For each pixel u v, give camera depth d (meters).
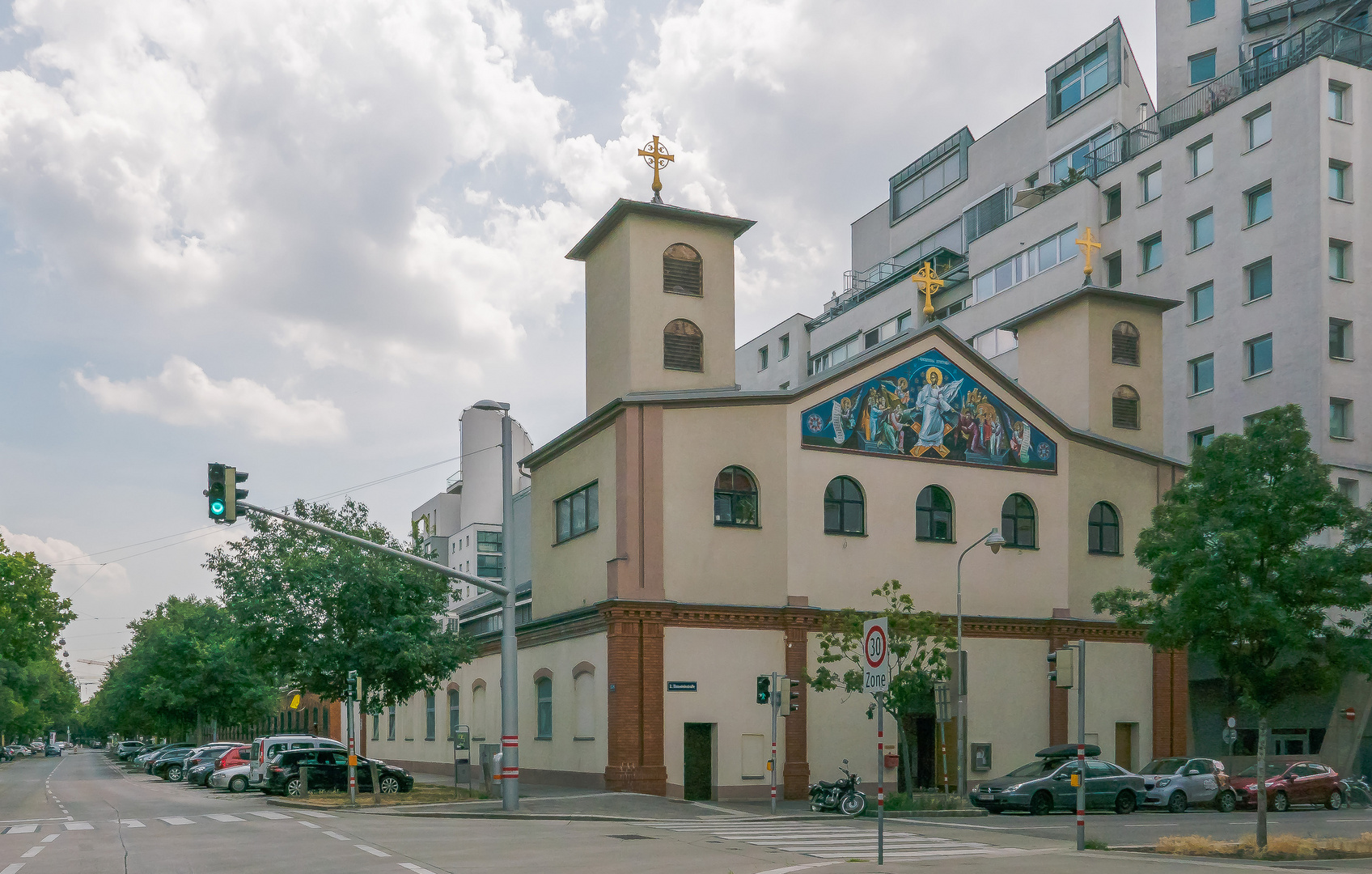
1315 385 44.75
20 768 87.38
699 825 25.17
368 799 31.95
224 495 23.50
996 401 38.69
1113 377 42.59
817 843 20.84
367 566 33.59
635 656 33.03
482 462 90.88
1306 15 53.66
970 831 24.25
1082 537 39.38
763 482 35.16
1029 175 63.81
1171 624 24.72
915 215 73.94
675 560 33.97
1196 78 57.19
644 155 38.62
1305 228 45.75
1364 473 44.84
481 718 46.00
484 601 57.16
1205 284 50.19
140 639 83.31
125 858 17.86
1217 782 32.56
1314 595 22.28
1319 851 19.16
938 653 32.97
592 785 34.22
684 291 38.00
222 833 22.38
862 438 36.56
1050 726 37.75
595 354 39.44
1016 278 59.56
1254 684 22.53
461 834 22.19
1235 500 22.56
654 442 34.34
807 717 34.50
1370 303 46.06
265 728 93.50
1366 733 40.91
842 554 35.69
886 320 69.88
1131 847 20.53
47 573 57.72
